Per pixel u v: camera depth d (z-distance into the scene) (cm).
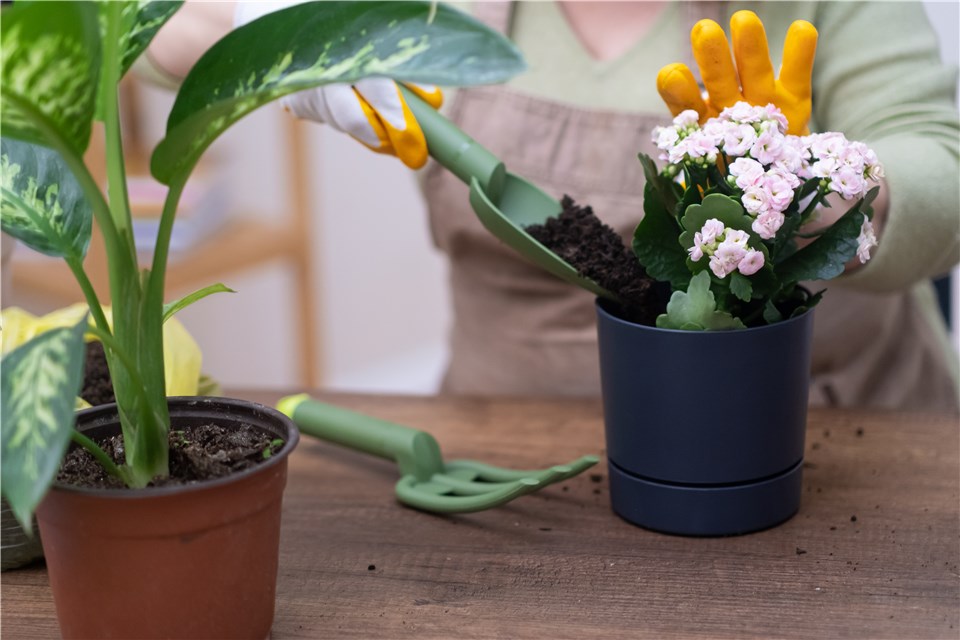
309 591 106
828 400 144
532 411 130
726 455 109
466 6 141
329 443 125
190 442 101
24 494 86
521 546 110
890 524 111
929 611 102
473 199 114
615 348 110
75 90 89
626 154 138
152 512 93
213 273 188
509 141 140
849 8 129
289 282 252
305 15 92
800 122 110
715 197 102
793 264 107
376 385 272
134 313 95
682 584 105
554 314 143
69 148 91
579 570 107
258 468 95
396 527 113
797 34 108
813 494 115
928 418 126
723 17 134
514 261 142
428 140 118
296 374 260
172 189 95
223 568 96
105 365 116
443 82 89
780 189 102
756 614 102
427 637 101
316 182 248
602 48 141
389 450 119
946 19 188
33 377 89
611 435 113
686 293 106
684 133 106
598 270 111
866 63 128
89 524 94
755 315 109
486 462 121
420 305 272
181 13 137
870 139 128
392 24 91
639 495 111
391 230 261
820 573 106
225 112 92
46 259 183
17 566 109
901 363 145
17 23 85
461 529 113
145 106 219
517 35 142
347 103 118
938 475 117
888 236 120
